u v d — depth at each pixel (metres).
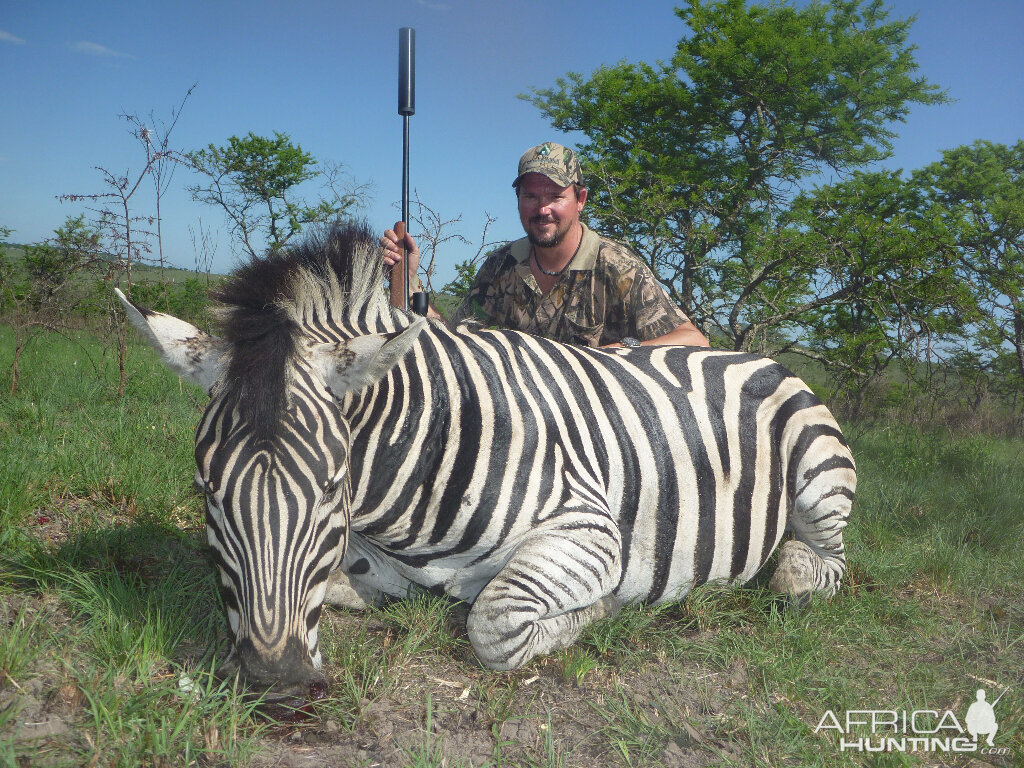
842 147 16.92
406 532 2.66
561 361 3.03
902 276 11.27
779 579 3.36
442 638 2.77
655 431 3.05
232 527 1.98
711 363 3.37
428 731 2.15
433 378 2.64
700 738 2.32
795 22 16.20
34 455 4.05
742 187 15.60
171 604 2.73
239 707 2.06
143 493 3.78
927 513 5.05
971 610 3.61
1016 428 14.80
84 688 2.12
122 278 8.55
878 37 17.72
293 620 1.99
